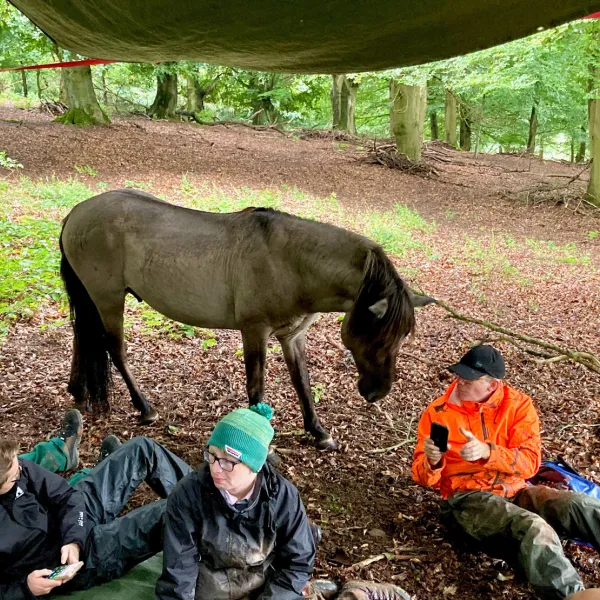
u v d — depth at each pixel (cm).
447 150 2506
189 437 440
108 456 308
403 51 198
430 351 613
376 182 1708
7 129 1642
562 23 166
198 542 230
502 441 323
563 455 419
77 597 258
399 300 362
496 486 320
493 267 948
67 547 246
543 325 698
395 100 1922
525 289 843
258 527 227
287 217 403
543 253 1094
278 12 181
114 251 433
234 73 2934
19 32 1645
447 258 999
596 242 1236
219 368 555
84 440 425
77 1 201
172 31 204
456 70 1547
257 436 214
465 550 327
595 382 542
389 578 303
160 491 314
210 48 216
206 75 2948
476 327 682
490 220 1407
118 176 1386
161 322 645
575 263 1023
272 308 400
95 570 261
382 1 167
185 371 547
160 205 439
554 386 536
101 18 207
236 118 3127
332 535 336
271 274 392
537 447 321
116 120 2030
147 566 278
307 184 1589
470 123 2723
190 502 226
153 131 1938
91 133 1730
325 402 505
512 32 174
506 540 294
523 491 321
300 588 238
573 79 1786
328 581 280
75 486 290
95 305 454
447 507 327
